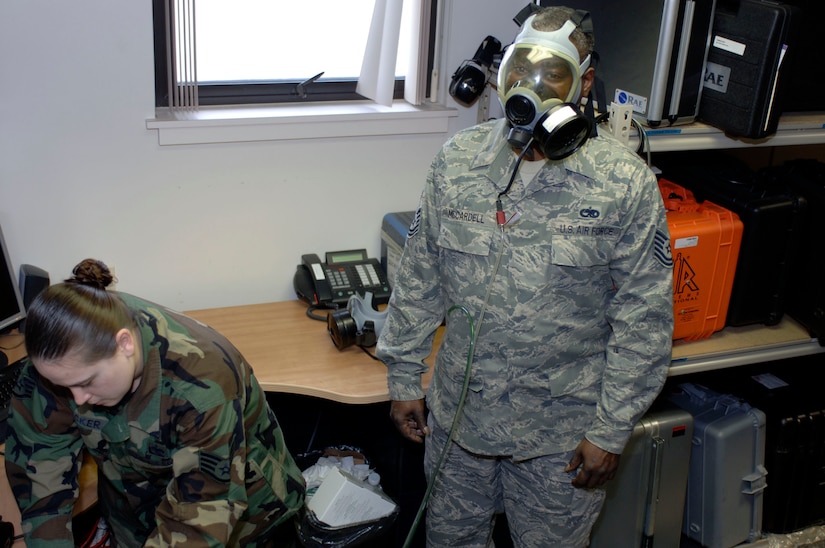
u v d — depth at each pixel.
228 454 1.34
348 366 2.12
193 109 2.30
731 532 2.45
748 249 2.19
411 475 2.31
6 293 2.02
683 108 1.96
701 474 2.39
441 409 1.81
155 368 1.31
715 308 2.22
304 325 2.34
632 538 2.34
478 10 2.45
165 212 2.31
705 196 2.31
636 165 1.58
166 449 1.38
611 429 1.62
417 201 2.60
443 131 2.53
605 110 1.86
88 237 2.25
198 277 2.42
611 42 2.02
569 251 1.57
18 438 1.47
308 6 2.38
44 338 1.18
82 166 2.18
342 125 2.38
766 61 1.80
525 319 1.62
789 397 2.50
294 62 2.44
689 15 1.83
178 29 2.18
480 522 1.93
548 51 1.49
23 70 2.04
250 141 2.31
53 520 1.50
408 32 2.49
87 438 1.43
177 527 1.35
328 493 2.11
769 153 2.76
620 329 1.61
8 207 2.15
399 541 2.38
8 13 1.98
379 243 2.61
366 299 2.25
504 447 1.72
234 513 1.38
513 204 1.61
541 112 1.49
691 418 2.30
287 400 2.71
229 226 2.39
